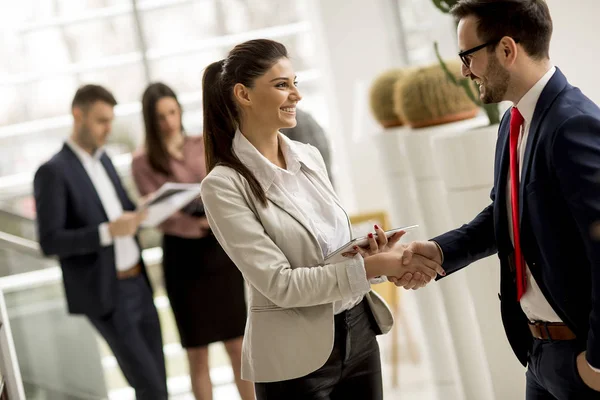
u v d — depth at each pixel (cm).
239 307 512
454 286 446
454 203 394
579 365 246
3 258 546
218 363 678
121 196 527
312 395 271
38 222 508
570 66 469
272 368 269
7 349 395
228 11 786
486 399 450
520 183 253
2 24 726
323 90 824
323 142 496
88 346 570
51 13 737
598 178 228
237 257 264
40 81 736
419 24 754
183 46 776
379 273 273
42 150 736
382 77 588
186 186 499
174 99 533
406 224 563
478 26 256
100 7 751
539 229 245
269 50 272
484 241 296
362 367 284
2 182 710
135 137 759
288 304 262
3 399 378
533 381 277
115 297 511
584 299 243
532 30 251
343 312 277
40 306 554
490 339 400
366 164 816
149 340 522
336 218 283
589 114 236
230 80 273
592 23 462
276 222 268
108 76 759
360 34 805
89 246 501
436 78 471
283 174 277
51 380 557
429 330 530
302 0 809
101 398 576
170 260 509
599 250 228
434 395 529
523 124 261
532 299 260
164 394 527
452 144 386
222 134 276
